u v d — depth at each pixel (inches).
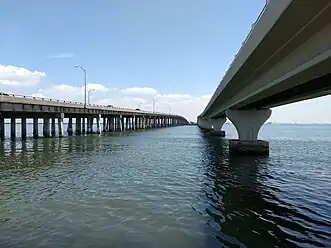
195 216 528.7
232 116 1542.8
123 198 644.7
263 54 632.4
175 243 415.8
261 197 663.8
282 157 1392.7
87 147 1802.4
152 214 537.0
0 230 462.0
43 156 1365.7
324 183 817.5
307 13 411.2
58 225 482.3
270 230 466.0
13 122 2319.1
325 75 600.4
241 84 1045.8
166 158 1336.1
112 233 450.0
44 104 2198.6
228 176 906.1
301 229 472.1
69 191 706.8
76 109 2770.7
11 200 627.8
